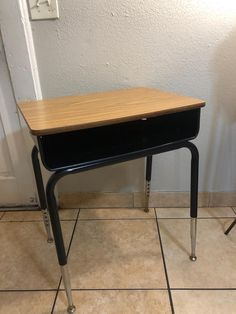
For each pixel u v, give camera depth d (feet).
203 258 3.39
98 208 4.48
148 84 3.68
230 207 4.39
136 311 2.75
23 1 3.21
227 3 3.26
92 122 2.09
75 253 3.55
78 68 3.59
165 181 4.29
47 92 3.71
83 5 3.27
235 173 4.21
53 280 3.17
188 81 3.65
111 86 3.68
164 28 3.39
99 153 2.29
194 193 3.00
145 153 2.48
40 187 3.38
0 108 3.84
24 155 4.15
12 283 3.15
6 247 3.72
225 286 3.00
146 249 3.58
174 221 4.12
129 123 2.33
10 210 4.51
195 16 3.33
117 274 3.21
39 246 3.72
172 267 3.27
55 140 2.10
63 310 2.80
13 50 3.39
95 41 3.45
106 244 3.70
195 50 3.49
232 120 3.86
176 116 2.50
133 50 3.50
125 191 4.37
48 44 3.45
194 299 2.85
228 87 3.67
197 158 2.79
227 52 3.49
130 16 3.34
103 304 2.84
